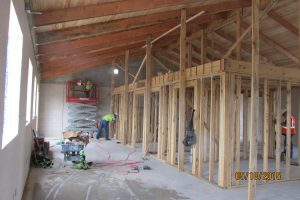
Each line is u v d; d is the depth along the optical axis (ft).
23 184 14.46
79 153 21.36
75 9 14.21
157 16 21.52
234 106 16.89
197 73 18.99
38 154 21.38
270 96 27.89
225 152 16.17
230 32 31.40
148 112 27.35
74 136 21.90
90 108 42.34
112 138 40.45
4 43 6.59
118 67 44.09
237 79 16.83
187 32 33.27
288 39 27.86
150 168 20.93
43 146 23.04
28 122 17.19
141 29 25.34
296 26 25.58
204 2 20.17
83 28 18.24
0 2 5.80
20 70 10.16
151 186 16.33
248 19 27.45
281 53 30.89
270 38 29.01
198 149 18.97
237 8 23.73
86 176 18.31
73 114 41.73
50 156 24.82
